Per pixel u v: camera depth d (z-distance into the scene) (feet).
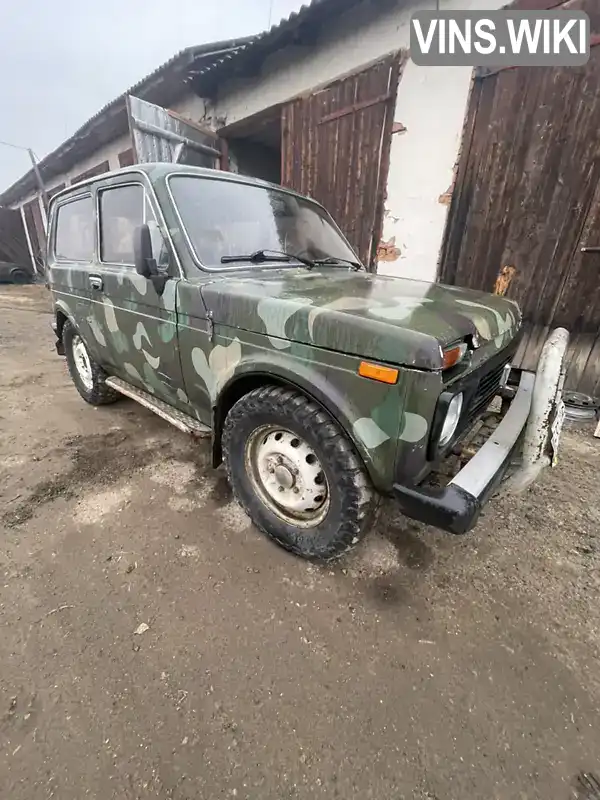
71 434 10.57
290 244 8.66
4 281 44.86
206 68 21.08
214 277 6.93
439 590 6.19
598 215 11.71
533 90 12.10
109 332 9.30
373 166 16.01
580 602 6.07
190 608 5.76
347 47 16.20
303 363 5.47
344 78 16.19
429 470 5.15
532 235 12.94
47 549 6.73
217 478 8.75
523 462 6.08
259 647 5.25
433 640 5.42
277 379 5.88
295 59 18.40
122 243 8.48
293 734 4.33
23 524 7.29
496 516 7.88
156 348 7.87
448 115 13.76
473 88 13.12
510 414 6.52
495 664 5.14
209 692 4.70
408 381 4.57
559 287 12.75
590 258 12.05
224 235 7.62
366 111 15.76
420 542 7.13
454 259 14.71
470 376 5.38
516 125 12.57
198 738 4.26
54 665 4.93
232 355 6.33
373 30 15.16
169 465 9.20
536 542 7.24
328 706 4.61
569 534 7.47
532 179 12.60
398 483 5.07
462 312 5.60
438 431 4.64
